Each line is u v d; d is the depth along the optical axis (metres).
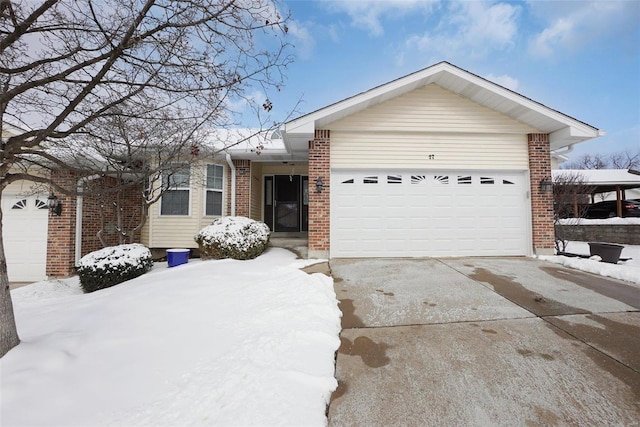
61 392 2.17
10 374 2.31
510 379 2.58
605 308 4.04
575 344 3.12
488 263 6.57
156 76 3.28
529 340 3.21
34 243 7.42
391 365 2.80
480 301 4.30
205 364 2.56
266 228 8.27
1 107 2.77
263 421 1.96
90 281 5.90
